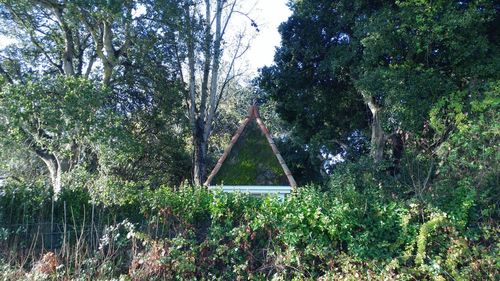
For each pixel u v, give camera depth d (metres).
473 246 7.22
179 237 7.96
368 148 21.28
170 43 21.67
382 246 7.42
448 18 14.20
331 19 18.59
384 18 15.08
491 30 16.03
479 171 8.39
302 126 21.66
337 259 7.57
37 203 8.95
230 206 8.19
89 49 22.73
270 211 7.91
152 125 23.50
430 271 7.09
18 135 15.23
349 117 20.95
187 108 24.55
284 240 7.74
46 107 14.43
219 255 7.93
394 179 10.91
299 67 19.94
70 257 7.77
